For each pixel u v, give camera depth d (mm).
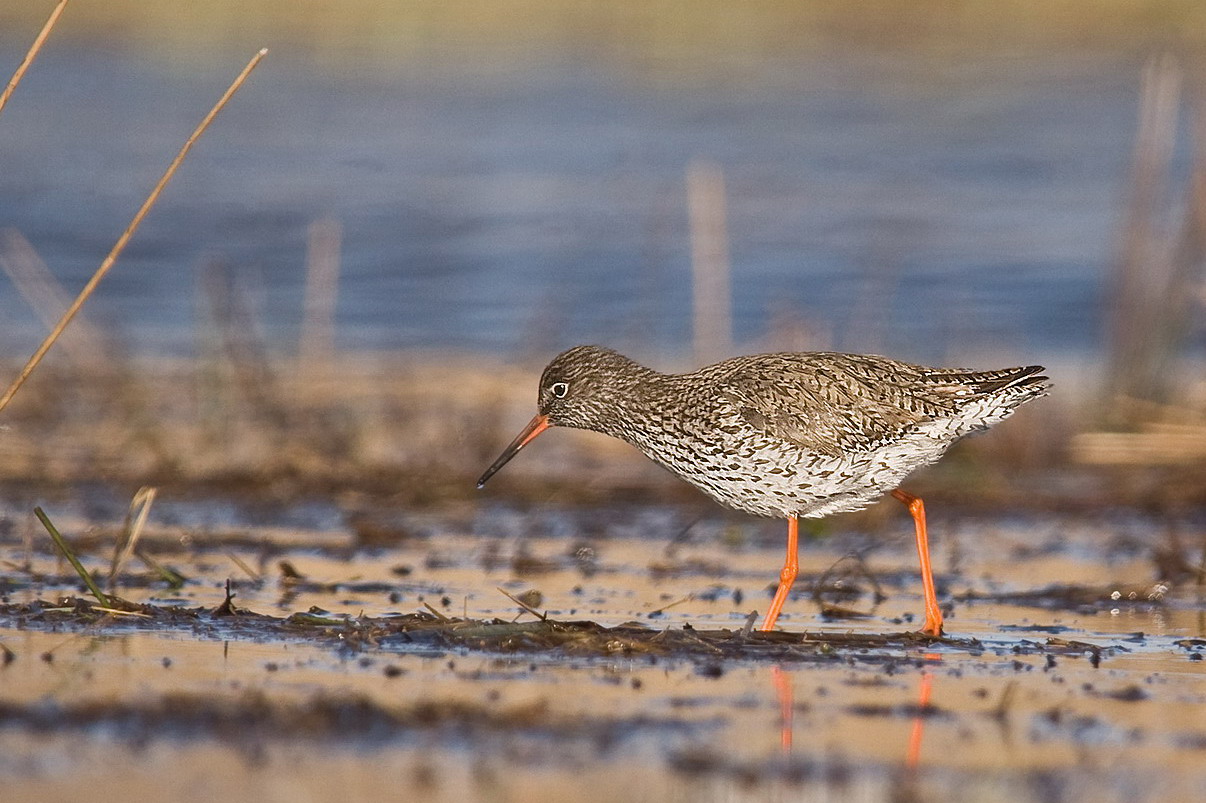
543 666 9461
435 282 23797
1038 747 7977
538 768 7469
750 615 10445
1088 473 16734
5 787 7008
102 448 16547
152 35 40156
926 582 10961
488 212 27188
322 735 7859
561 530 14516
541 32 42500
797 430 10969
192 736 7785
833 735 8109
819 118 34250
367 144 31781
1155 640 10617
